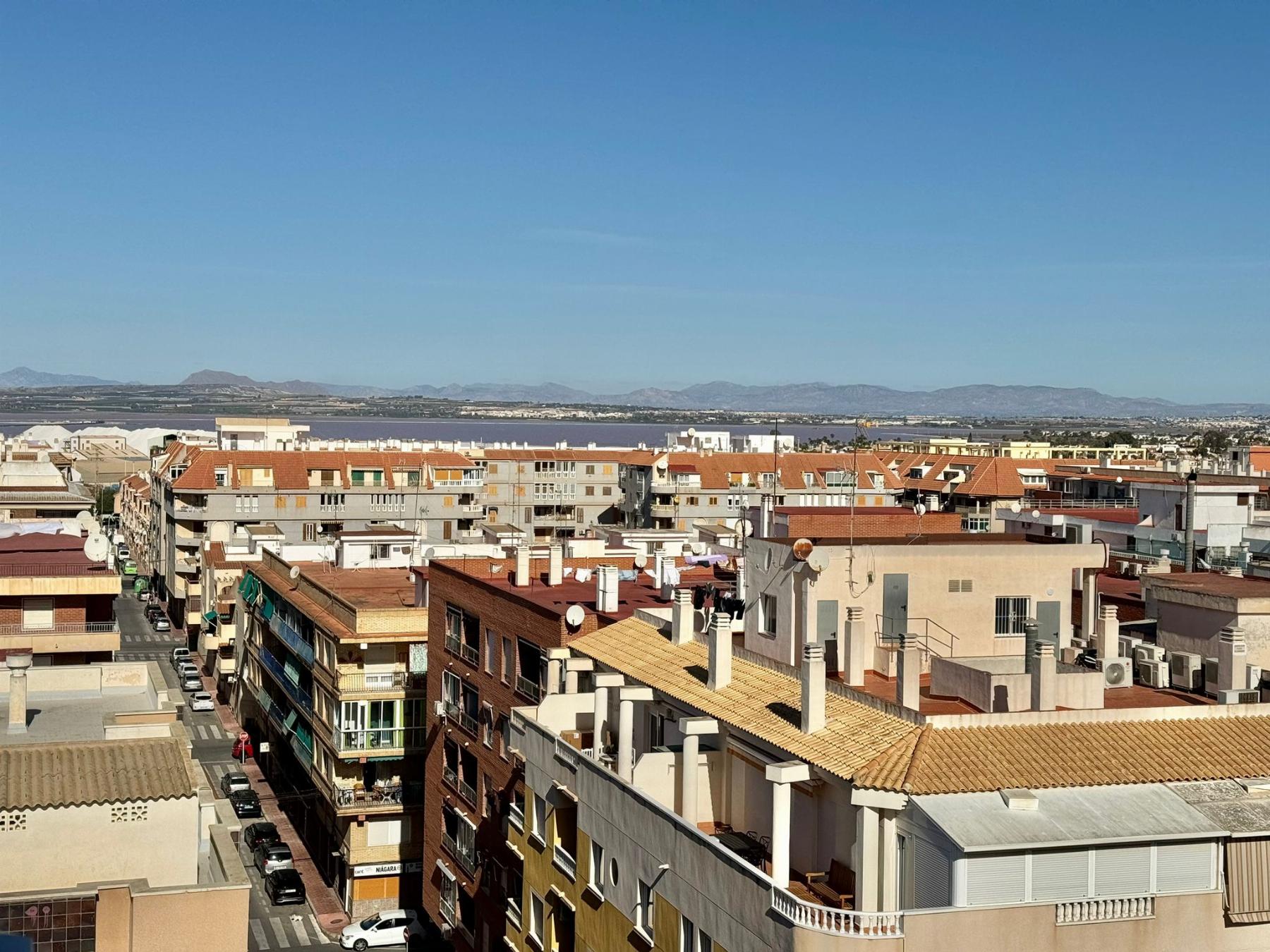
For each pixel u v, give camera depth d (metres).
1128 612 46.25
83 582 65.06
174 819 34.97
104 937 32.06
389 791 73.94
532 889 43.53
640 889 34.25
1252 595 38.88
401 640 73.81
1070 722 30.62
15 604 64.69
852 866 30.45
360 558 100.81
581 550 78.19
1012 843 26.11
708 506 177.25
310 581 86.12
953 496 159.50
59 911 31.83
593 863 38.03
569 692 46.41
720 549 77.62
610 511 195.88
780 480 179.12
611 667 43.31
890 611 39.22
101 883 33.50
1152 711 31.31
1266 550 60.84
